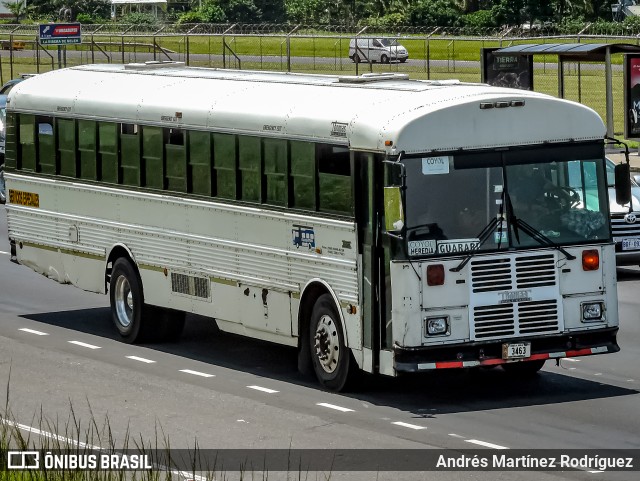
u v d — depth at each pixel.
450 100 16.16
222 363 19.11
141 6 126.75
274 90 18.61
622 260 25.45
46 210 22.36
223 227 18.77
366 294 16.31
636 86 38.75
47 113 22.11
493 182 16.20
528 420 15.59
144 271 20.33
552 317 16.39
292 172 17.48
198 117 19.08
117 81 21.50
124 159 20.56
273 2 113.38
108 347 20.28
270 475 13.36
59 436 14.95
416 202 15.86
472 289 16.02
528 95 16.48
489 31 85.94
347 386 16.98
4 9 125.62
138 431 15.27
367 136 16.12
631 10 97.38
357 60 49.88
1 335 21.17
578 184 16.67
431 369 15.84
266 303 18.17
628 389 17.16
